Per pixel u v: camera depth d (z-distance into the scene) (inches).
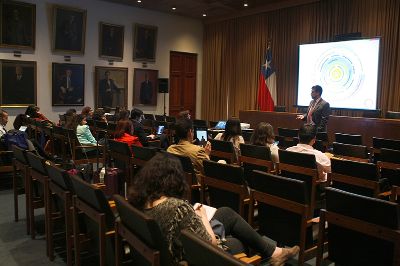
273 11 399.9
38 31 355.6
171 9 429.1
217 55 466.6
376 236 78.4
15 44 341.4
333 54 321.4
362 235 82.4
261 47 414.0
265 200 102.7
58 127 244.4
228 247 87.5
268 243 93.1
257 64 418.6
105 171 123.0
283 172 142.6
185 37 469.4
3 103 340.8
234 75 446.9
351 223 82.7
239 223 92.6
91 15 387.9
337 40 317.7
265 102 386.0
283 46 391.5
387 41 309.4
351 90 310.5
